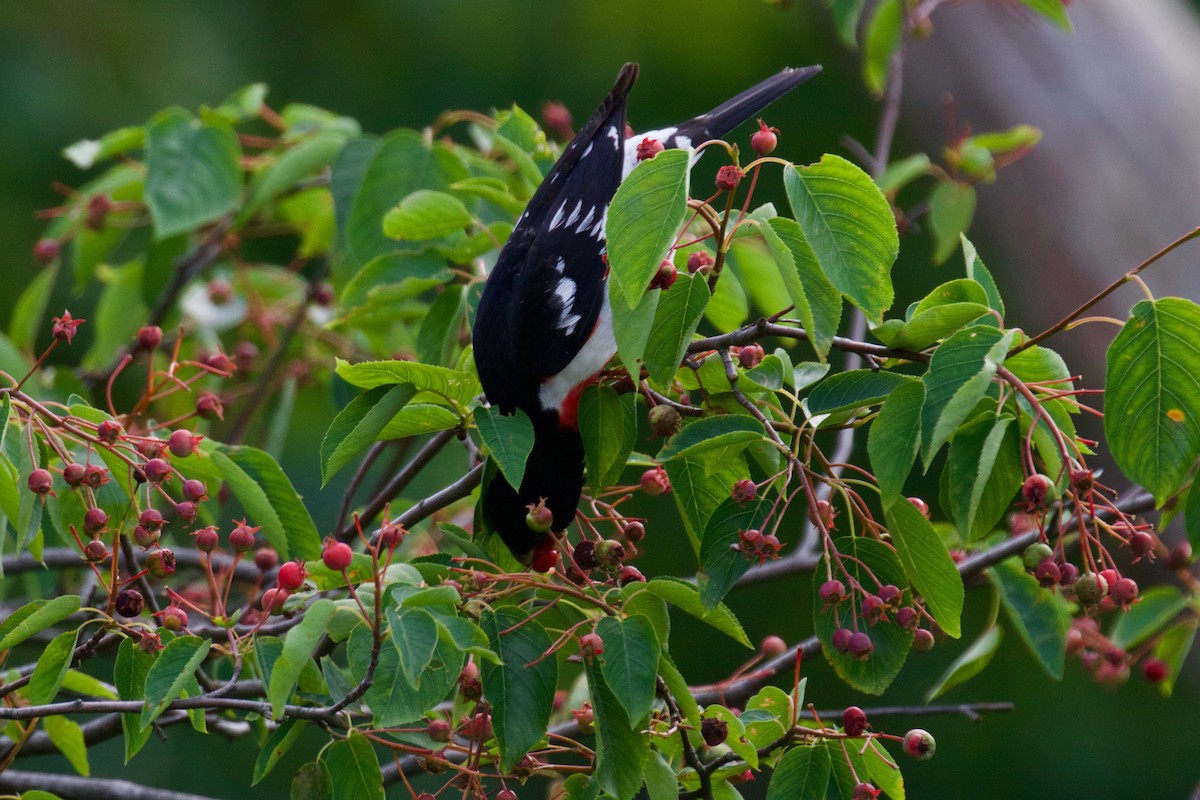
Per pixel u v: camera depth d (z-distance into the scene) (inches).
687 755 208.8
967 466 194.7
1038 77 448.5
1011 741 580.7
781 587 595.2
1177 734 578.9
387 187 309.1
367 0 648.4
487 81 654.5
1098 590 196.7
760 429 202.5
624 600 205.2
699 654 596.4
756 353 224.8
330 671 217.2
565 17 663.1
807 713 276.2
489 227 287.7
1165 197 430.9
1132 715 583.2
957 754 581.3
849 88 652.7
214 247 384.5
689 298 203.6
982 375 184.5
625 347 195.2
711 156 596.1
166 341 393.1
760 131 204.8
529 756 215.9
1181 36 456.1
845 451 319.3
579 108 659.4
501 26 658.2
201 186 323.0
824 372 223.1
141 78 594.9
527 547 248.4
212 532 221.3
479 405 217.6
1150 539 202.4
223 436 394.0
